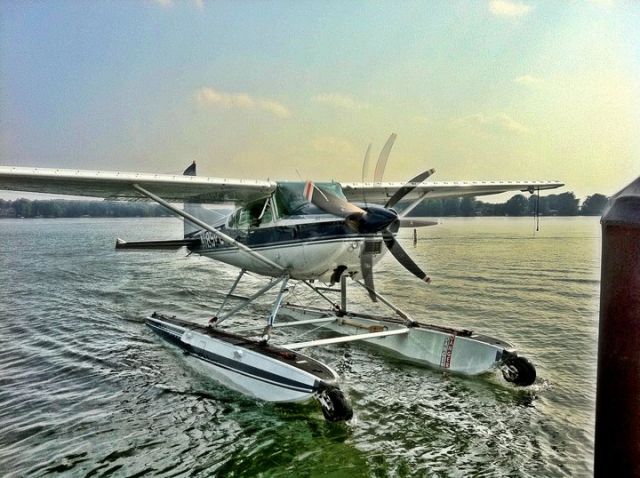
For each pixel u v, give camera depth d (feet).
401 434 13.75
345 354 21.93
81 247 94.12
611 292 3.17
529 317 29.53
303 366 15.57
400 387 17.61
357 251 17.34
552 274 49.83
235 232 21.79
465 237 111.75
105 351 22.67
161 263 67.77
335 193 18.49
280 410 15.70
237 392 17.31
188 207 27.02
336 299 37.06
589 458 12.17
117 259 73.67
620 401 3.17
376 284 45.34
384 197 25.04
